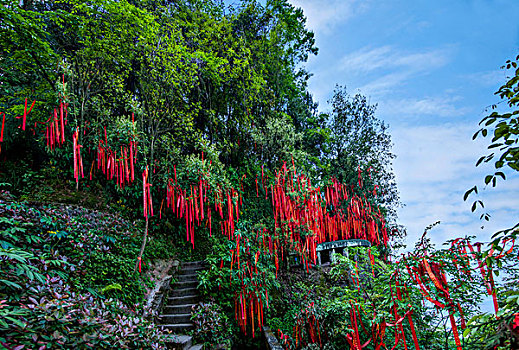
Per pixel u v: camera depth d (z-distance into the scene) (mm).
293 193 8773
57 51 7223
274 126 10359
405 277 2506
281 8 14227
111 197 7844
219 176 8078
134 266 5812
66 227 4996
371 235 9000
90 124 7203
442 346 2816
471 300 2262
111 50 7082
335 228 9898
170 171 7609
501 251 1221
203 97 10539
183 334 5383
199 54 8992
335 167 12836
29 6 7168
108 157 7023
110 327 2926
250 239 8148
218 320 5789
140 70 8039
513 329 990
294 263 8867
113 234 6289
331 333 4848
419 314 2891
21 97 6699
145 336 3545
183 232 8516
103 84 7688
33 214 4703
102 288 4469
